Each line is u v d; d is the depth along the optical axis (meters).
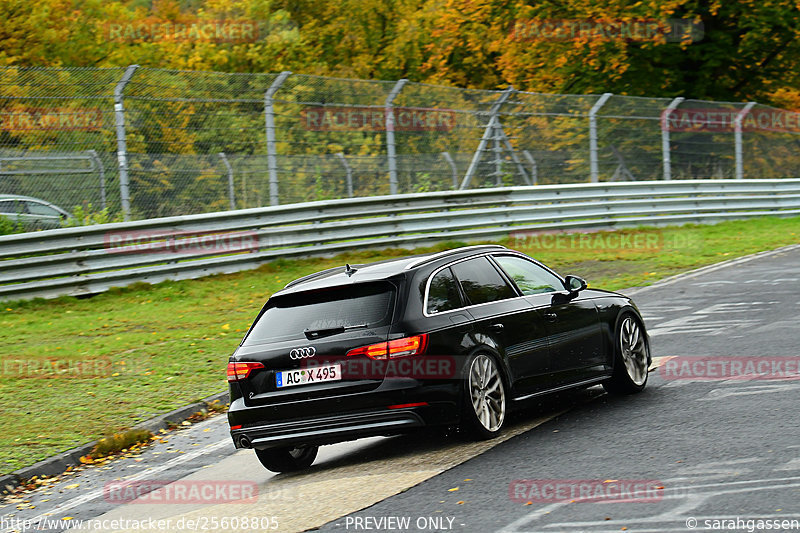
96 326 37.34
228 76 48.03
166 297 42.69
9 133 42.94
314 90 50.56
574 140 61.62
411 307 17.81
